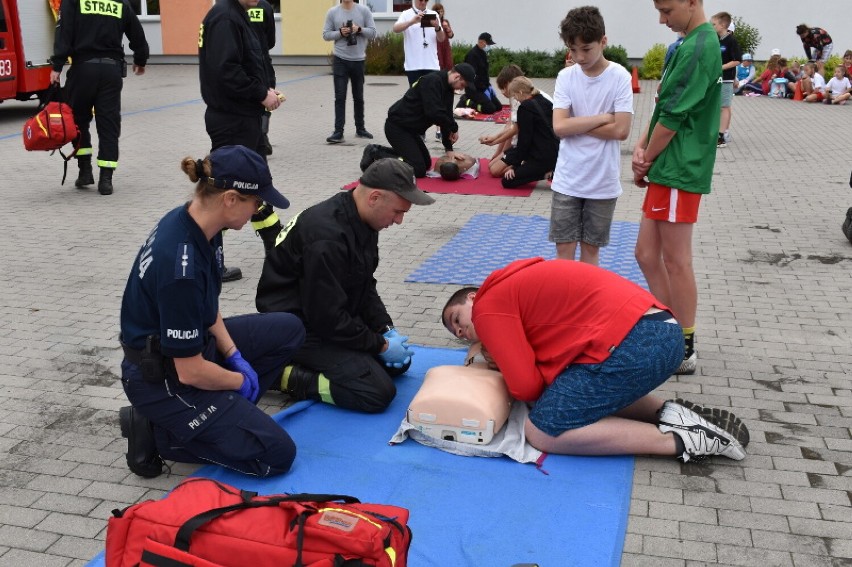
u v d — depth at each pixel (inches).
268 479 143.3
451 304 167.8
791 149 493.0
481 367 167.0
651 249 187.0
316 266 160.6
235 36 250.8
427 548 124.2
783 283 248.7
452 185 384.2
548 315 147.3
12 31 527.2
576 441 146.4
